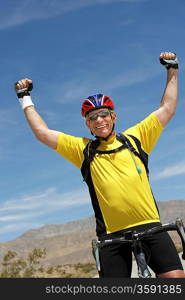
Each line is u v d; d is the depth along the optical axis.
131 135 4.88
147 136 4.95
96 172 4.71
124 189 4.58
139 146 4.80
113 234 4.59
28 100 5.25
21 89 5.27
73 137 5.01
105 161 4.70
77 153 4.90
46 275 40.81
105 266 4.55
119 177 4.62
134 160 4.70
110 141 4.80
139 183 4.62
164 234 4.52
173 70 5.14
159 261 4.45
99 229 4.68
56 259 102.50
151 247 4.48
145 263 4.36
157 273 4.51
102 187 4.65
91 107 4.80
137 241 4.40
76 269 44.00
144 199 4.60
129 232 4.45
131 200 4.56
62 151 5.00
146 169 4.82
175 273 4.39
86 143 4.91
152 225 4.57
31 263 41.25
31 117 5.18
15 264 39.62
